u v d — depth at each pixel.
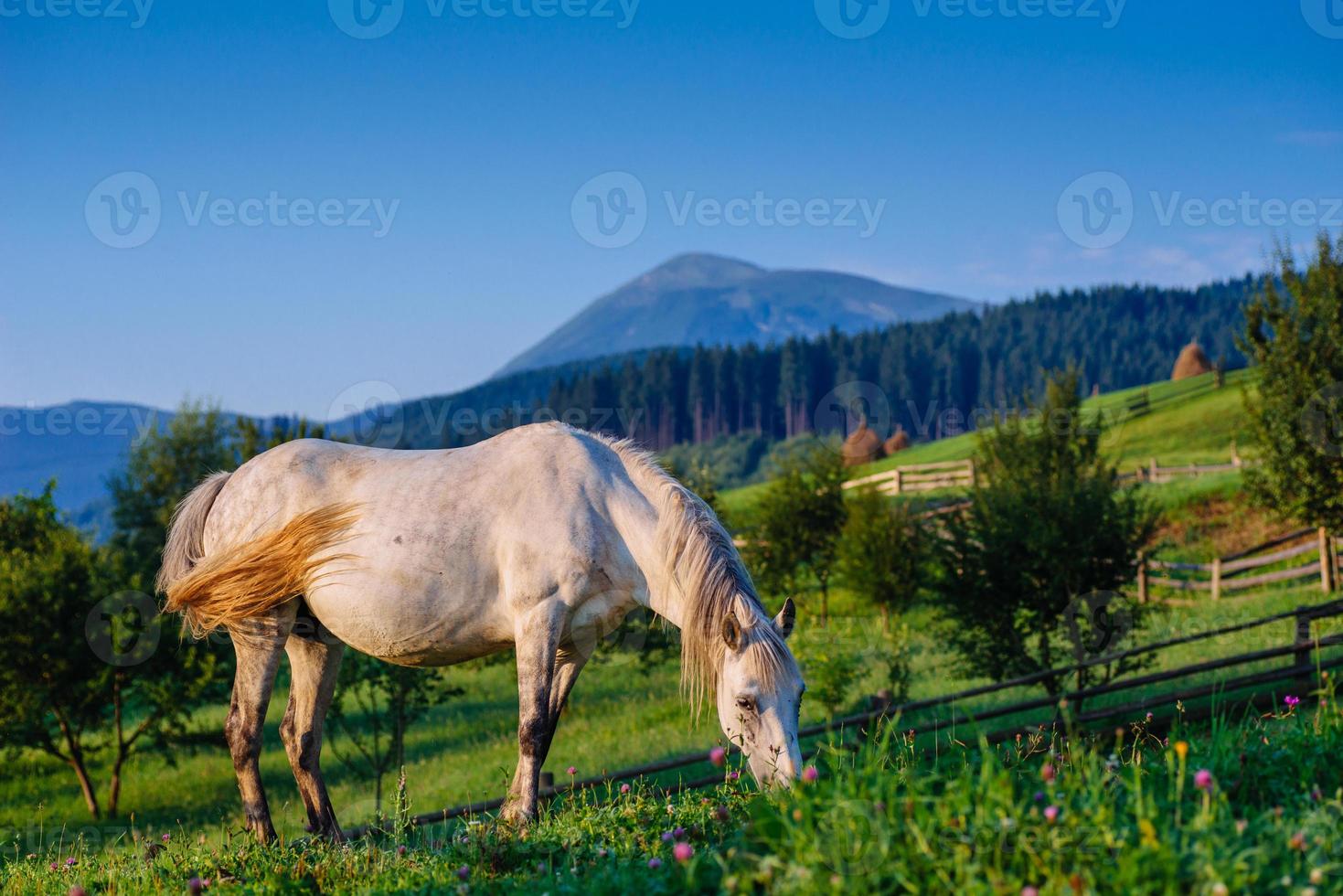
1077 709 11.80
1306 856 2.96
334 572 6.14
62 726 17.75
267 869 4.75
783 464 27.53
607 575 6.08
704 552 5.77
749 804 4.27
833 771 3.53
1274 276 17.67
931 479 39.66
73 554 18.16
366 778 17.09
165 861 5.60
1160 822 3.07
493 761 17.36
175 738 18.52
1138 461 44.88
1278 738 4.16
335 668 6.63
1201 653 16.20
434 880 4.22
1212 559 26.48
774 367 173.88
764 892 2.98
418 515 6.08
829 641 18.52
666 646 20.67
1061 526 14.45
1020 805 3.04
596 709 20.67
